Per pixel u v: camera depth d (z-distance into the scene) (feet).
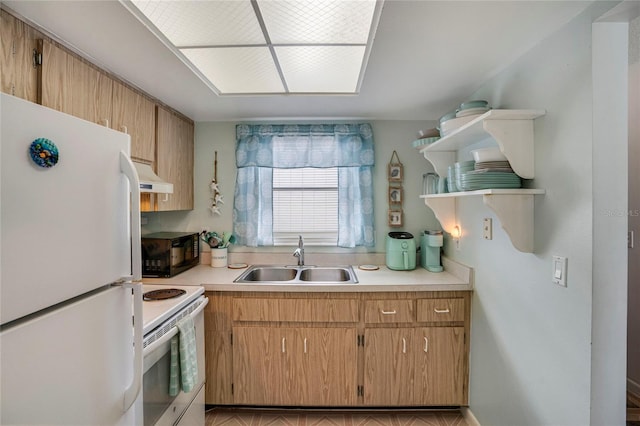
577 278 3.45
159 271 6.53
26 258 1.88
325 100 6.42
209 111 7.18
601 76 3.26
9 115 1.78
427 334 6.08
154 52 4.37
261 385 6.12
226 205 8.11
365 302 6.05
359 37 4.00
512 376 4.67
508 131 4.11
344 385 6.09
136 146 5.62
